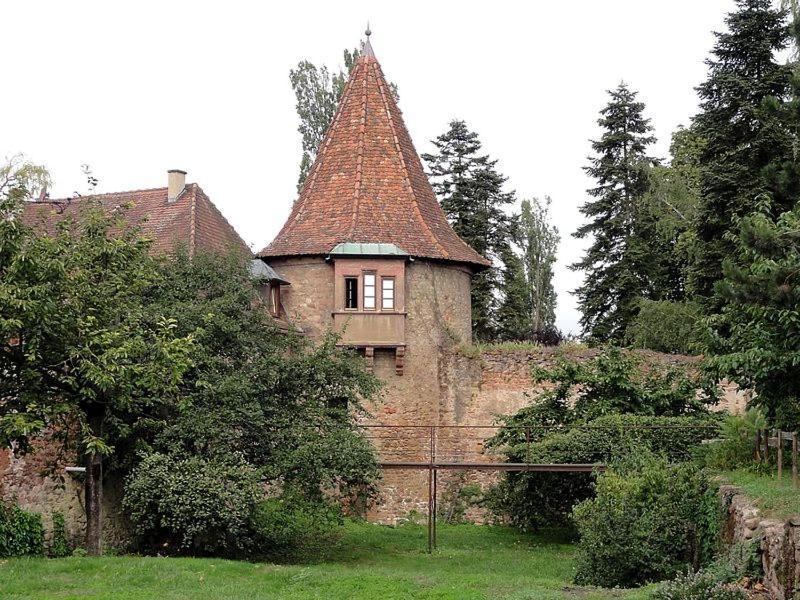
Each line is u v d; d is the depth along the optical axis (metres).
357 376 23.84
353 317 29.66
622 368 26.36
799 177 16.34
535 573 20.44
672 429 24.25
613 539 17.27
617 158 44.69
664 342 38.19
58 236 19.14
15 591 15.34
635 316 41.78
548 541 26.56
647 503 17.66
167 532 20.78
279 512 23.08
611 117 44.72
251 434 21.81
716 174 33.09
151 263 21.66
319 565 20.70
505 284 47.41
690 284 35.56
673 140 46.22
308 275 30.36
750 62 34.09
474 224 46.25
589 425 24.72
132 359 19.36
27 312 16.58
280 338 24.17
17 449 18.41
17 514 20.33
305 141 45.94
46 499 21.34
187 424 20.88
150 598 15.05
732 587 13.76
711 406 30.30
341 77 46.44
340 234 30.41
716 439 22.50
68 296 17.97
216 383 21.70
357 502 29.66
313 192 31.94
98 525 18.81
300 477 21.38
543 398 27.92
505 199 47.28
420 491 30.17
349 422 23.97
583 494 26.00
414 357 30.23
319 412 22.77
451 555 23.50
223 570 17.59
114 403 18.73
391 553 23.81
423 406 30.25
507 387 30.72
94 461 18.89
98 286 19.05
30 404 17.20
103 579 16.41
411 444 30.09
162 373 18.66
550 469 23.86
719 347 16.95
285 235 31.09
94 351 17.95
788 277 14.35
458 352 30.84
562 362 26.92
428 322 30.55
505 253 46.97
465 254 31.80
